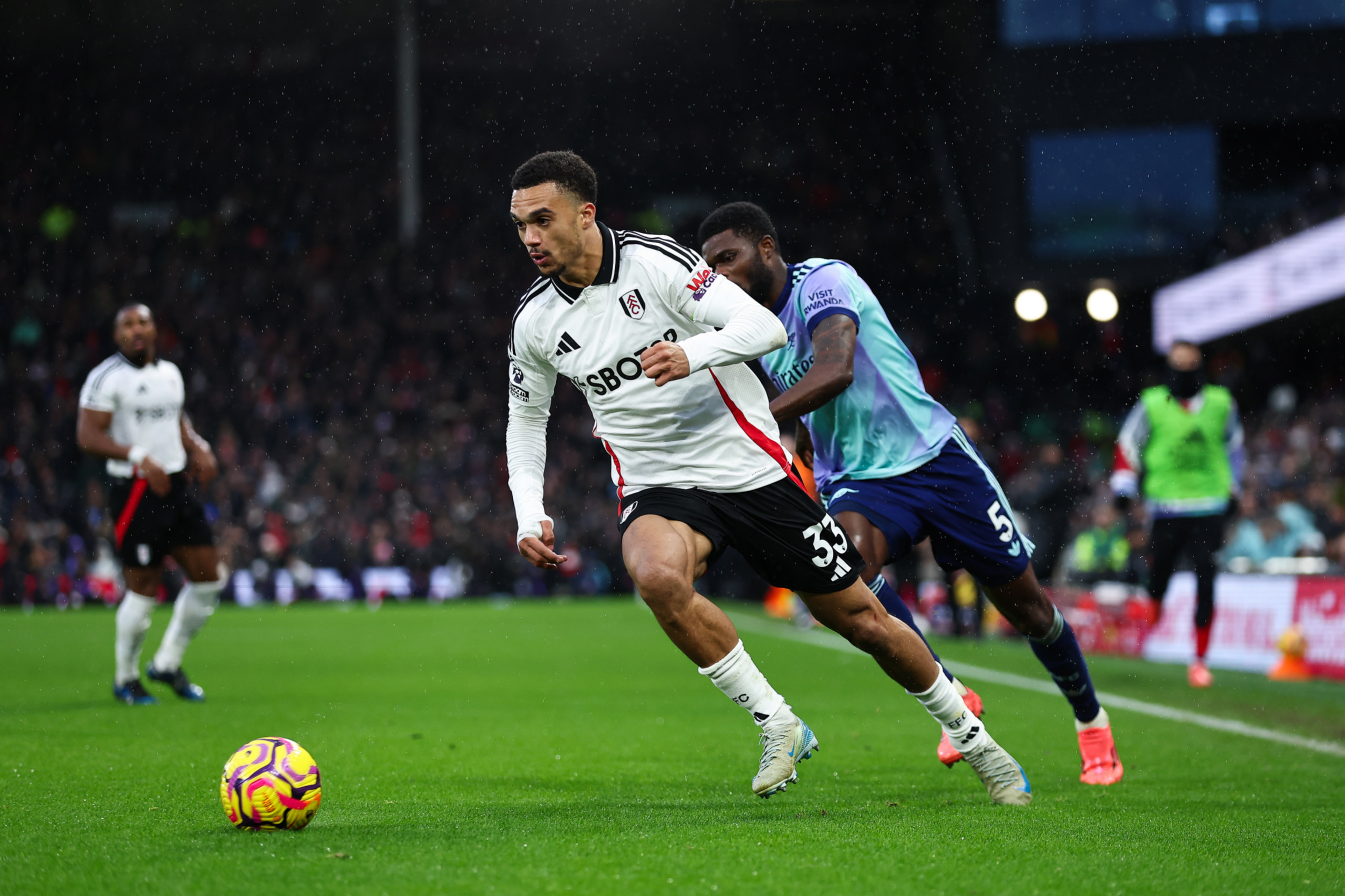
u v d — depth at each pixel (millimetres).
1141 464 18984
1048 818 7086
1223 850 6121
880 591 8922
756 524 7449
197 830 6445
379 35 63719
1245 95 47750
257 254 64375
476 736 11383
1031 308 34000
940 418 9211
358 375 60188
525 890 5008
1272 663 20531
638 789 8328
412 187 62688
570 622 33312
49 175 65000
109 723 12055
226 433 53719
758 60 65188
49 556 43469
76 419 53719
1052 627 9219
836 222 64312
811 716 13703
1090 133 48969
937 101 60969
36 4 59438
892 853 5777
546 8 61000
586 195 7277
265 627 31156
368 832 6348
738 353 6992
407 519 50969
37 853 5832
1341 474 35844
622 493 7742
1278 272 38344
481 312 63938
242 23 61875
